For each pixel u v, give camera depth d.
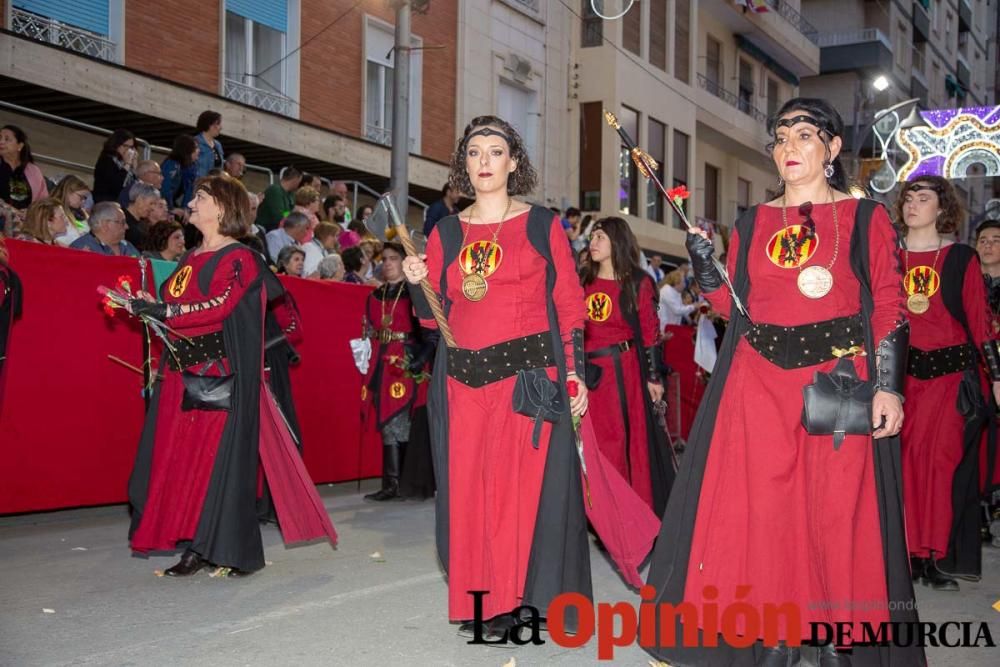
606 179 19.66
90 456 6.45
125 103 11.42
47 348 6.21
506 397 3.95
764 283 3.56
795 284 3.50
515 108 18.56
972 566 5.53
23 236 7.05
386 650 3.97
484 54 17.45
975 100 49.84
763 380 3.49
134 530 5.21
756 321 3.55
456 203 12.33
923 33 38.00
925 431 5.51
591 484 4.21
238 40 13.53
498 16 17.75
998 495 7.06
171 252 7.27
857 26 32.75
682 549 3.57
